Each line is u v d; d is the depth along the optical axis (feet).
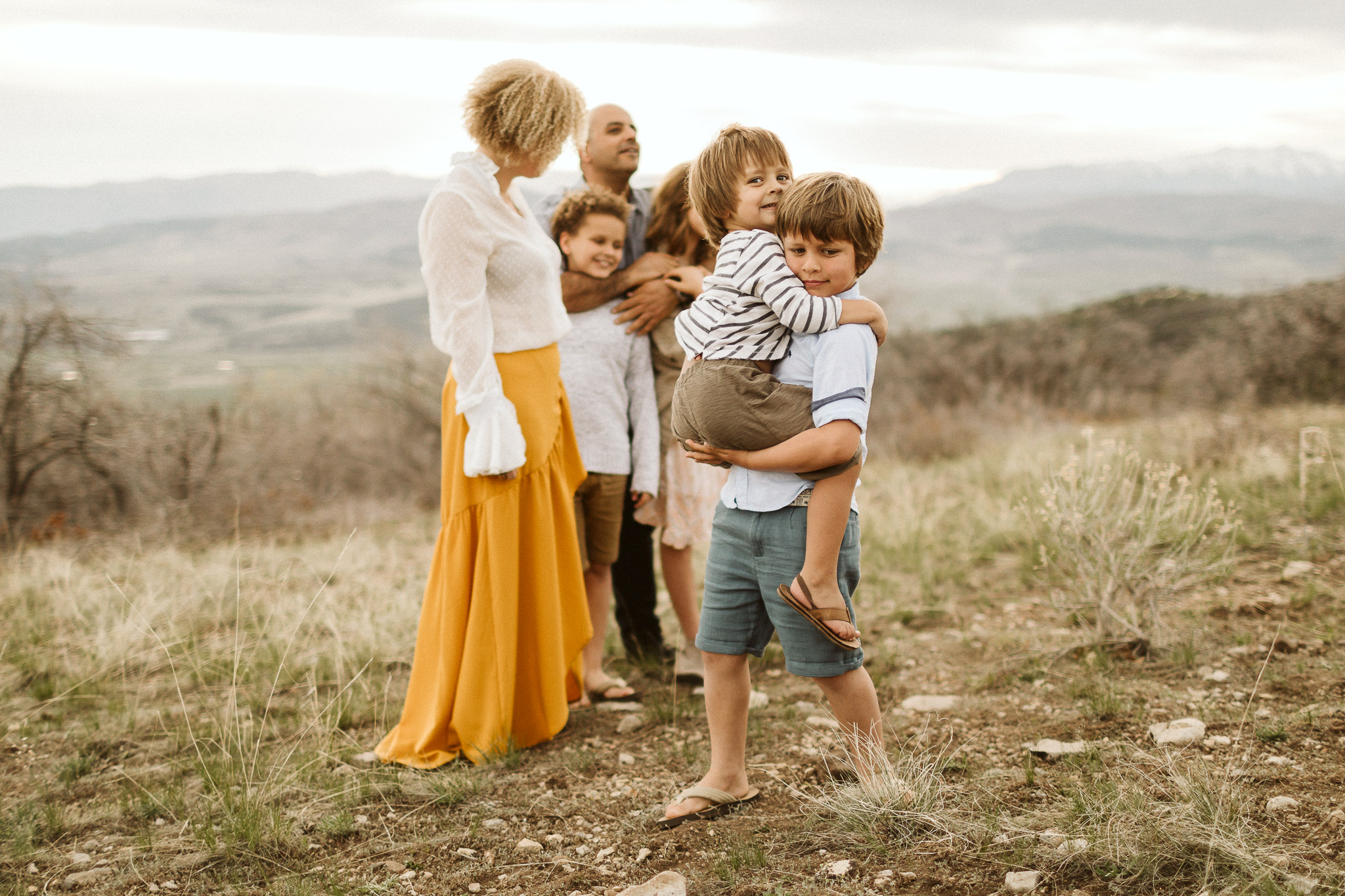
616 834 8.35
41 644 14.85
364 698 12.25
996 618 14.92
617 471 12.07
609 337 12.10
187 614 16.40
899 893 6.88
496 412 9.81
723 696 8.50
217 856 8.06
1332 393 45.83
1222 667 11.25
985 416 51.90
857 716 8.14
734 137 8.10
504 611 10.31
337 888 7.38
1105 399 55.47
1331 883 6.28
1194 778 7.89
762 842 7.88
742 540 7.94
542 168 10.50
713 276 7.84
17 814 9.04
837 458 7.22
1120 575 12.52
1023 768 9.10
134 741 11.12
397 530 30.17
